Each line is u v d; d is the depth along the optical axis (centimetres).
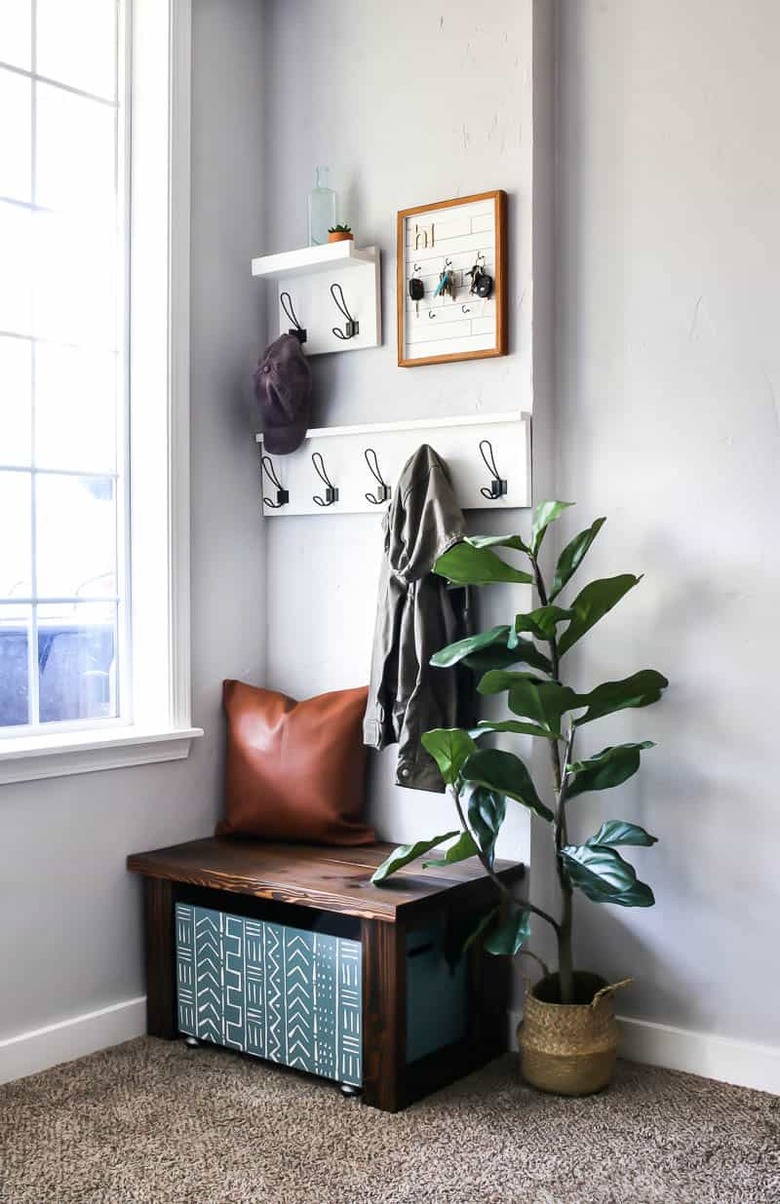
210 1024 292
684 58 278
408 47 311
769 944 271
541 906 298
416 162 310
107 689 317
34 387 299
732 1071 274
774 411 268
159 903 300
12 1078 274
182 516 313
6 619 294
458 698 297
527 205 289
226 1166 233
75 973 290
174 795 315
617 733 290
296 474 333
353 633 324
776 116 266
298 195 335
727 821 276
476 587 300
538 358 292
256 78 339
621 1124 251
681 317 280
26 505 298
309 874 281
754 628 271
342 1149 240
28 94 297
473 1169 232
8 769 271
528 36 288
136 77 316
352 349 323
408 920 256
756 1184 226
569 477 297
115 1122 252
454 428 299
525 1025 275
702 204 276
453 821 302
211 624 326
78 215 308
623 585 263
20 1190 224
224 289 329
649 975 288
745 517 272
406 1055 263
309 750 308
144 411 316
